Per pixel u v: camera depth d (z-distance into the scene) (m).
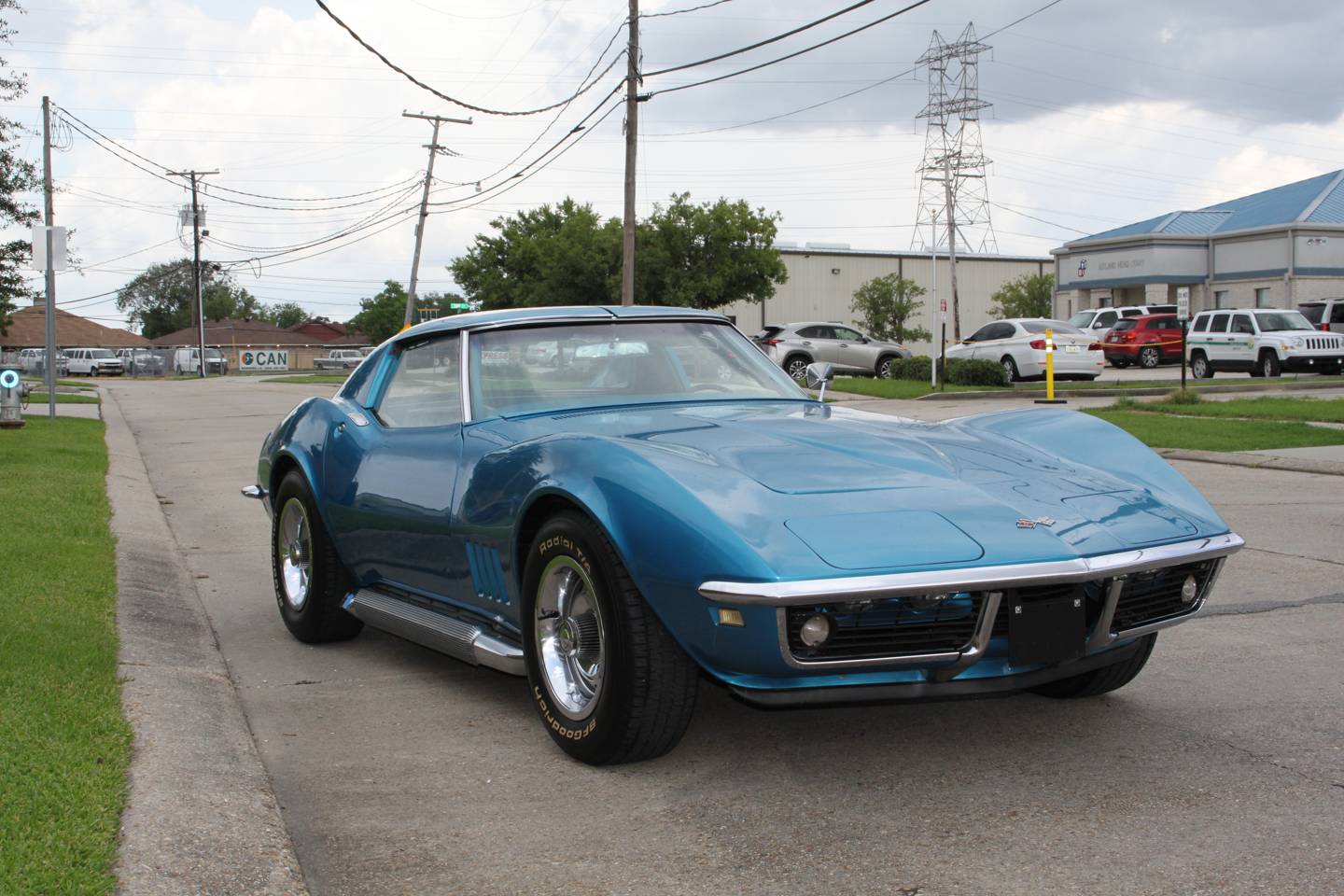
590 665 3.65
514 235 59.09
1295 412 16.77
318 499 5.11
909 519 3.29
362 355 85.19
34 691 3.97
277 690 4.64
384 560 4.75
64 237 19.70
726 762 3.67
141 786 3.20
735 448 3.74
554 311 4.80
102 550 6.95
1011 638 3.25
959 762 3.64
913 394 24.86
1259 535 7.63
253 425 21.09
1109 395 23.14
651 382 4.57
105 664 4.39
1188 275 47.81
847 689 3.23
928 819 3.19
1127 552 3.36
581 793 3.43
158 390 41.66
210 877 2.76
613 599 3.40
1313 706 4.16
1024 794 3.36
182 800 3.16
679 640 3.27
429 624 4.41
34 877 2.59
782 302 67.44
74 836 2.83
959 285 74.44
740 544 3.10
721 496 3.30
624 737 3.46
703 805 3.31
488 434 4.19
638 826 3.18
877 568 3.06
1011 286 69.88
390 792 3.48
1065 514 3.48
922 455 3.78
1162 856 2.92
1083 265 51.09
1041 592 3.28
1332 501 9.00
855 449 3.79
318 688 4.66
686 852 3.00
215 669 4.83
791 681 3.21
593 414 4.30
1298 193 47.56
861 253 69.44
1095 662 3.59
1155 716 4.07
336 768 3.70
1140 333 34.00
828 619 3.09
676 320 4.89
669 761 3.69
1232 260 46.66
